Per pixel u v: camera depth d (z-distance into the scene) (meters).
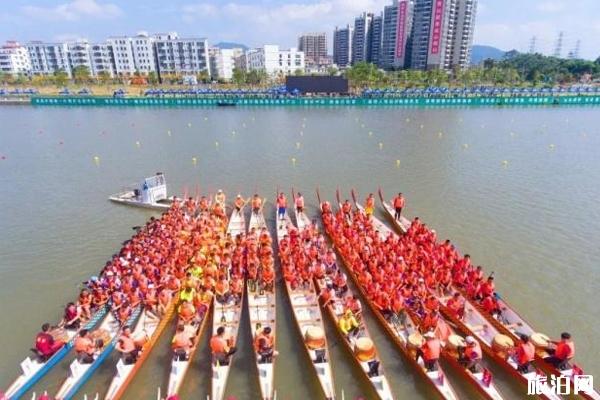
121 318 19.23
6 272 25.70
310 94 121.75
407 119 87.38
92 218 34.31
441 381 16.14
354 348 17.36
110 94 136.25
